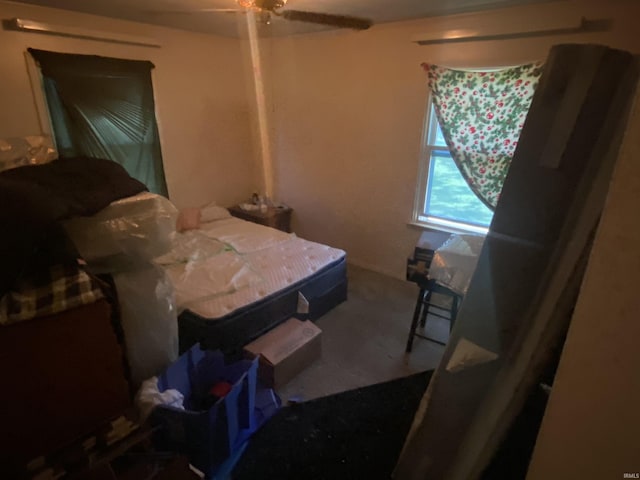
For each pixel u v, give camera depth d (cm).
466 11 253
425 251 234
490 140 259
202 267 257
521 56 242
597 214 94
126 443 127
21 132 255
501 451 129
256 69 382
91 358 122
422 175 309
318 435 175
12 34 241
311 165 380
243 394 160
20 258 105
